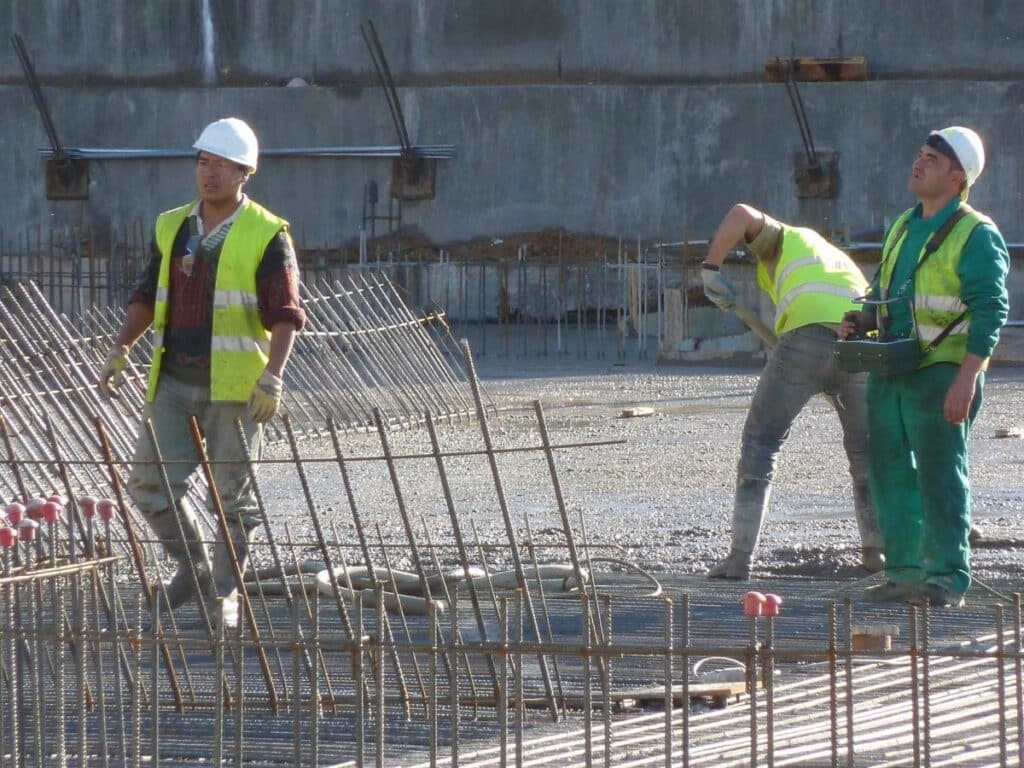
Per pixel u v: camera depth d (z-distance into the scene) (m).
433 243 117.06
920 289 25.67
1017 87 109.69
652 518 39.19
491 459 19.72
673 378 82.19
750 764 16.34
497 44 115.88
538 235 115.81
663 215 114.38
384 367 64.19
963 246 25.28
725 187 113.44
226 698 20.61
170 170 120.19
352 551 33.34
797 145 112.38
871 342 25.55
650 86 114.06
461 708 20.36
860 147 111.56
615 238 114.94
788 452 51.66
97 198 120.75
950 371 25.73
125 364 26.34
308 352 63.34
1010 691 20.14
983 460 49.28
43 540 22.45
